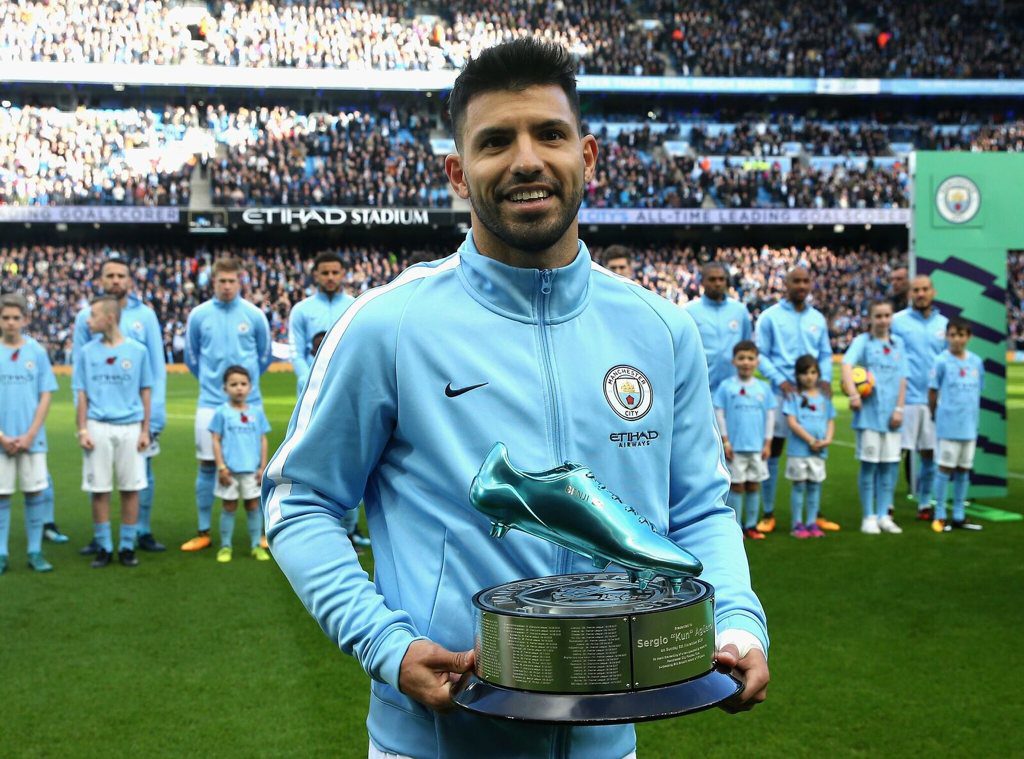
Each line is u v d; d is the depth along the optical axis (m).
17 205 29.28
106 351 6.34
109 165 31.48
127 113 33.12
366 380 1.50
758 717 3.75
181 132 32.81
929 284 7.89
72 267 29.81
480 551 1.43
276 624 5.08
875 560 6.43
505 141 1.43
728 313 7.37
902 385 7.40
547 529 1.30
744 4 37.78
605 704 1.14
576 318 1.54
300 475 1.53
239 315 6.97
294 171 31.64
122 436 6.42
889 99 37.38
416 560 1.48
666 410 1.56
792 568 6.22
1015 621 5.00
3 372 6.28
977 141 35.72
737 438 7.11
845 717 3.74
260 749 3.47
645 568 1.23
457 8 36.34
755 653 1.36
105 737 3.59
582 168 1.49
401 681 1.33
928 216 8.32
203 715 3.81
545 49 1.43
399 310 1.51
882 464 7.43
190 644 4.73
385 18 34.94
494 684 1.21
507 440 1.45
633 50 35.19
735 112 37.12
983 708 3.82
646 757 3.39
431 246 34.38
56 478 10.20
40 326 28.31
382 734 1.51
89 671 4.33
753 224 32.09
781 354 7.40
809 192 32.66
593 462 1.48
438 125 35.19
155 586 5.89
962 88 35.06
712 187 33.22
